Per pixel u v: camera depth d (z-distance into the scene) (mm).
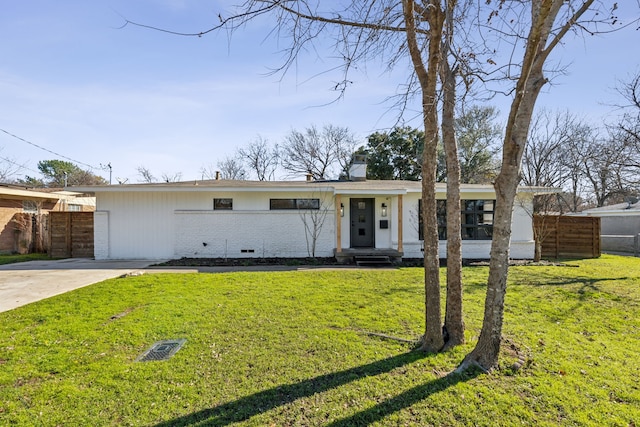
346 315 5129
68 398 2873
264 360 3604
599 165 12891
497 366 3396
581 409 2719
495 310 3398
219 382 3150
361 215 12461
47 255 13328
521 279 7938
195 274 8680
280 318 4973
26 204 15125
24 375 3275
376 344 4039
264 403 2814
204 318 4965
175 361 3568
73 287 7090
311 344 4023
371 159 24375
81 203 18906
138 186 11453
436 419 2590
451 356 3686
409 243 12078
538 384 3100
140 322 4754
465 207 12148
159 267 10047
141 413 2660
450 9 3373
